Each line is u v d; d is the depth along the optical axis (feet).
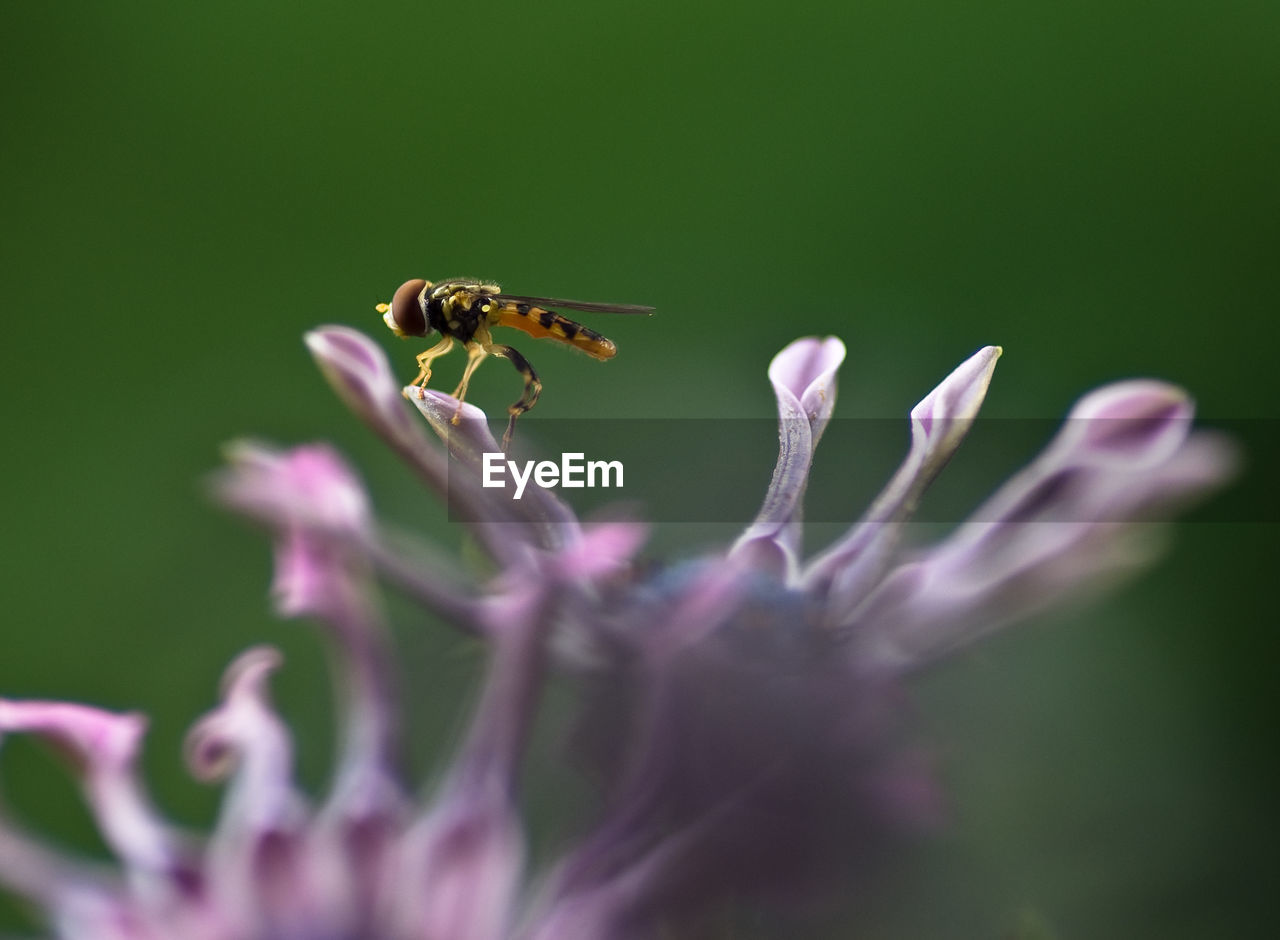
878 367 0.48
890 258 0.49
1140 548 0.36
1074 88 0.49
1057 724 0.35
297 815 0.36
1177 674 0.37
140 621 0.44
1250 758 0.35
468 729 0.35
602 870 0.35
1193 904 0.34
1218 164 0.49
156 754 0.37
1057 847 0.34
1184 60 0.49
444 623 0.36
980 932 0.34
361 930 0.35
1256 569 0.39
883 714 0.35
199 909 0.36
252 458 0.37
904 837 0.34
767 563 0.35
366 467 0.41
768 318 0.49
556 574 0.36
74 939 0.36
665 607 0.35
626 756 0.35
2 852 0.36
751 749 0.35
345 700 0.36
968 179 0.49
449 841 0.35
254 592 0.42
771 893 0.34
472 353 0.41
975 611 0.35
